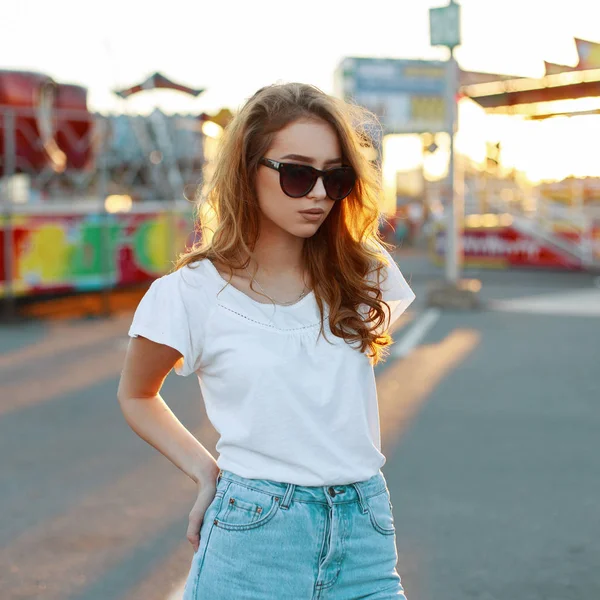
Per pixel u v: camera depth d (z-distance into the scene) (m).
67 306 14.66
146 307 2.07
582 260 23.12
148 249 14.71
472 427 6.73
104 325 12.61
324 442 2.02
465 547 4.42
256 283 2.11
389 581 2.09
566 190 24.59
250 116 2.08
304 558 1.99
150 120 16.06
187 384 8.40
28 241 12.82
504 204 25.58
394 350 10.30
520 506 4.98
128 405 2.14
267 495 1.99
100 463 5.85
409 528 4.67
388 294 2.29
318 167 2.07
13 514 4.88
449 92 14.16
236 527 2.00
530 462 5.81
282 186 2.04
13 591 3.92
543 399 7.67
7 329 12.19
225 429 2.05
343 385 2.06
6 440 6.45
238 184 2.09
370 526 2.06
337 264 2.18
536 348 10.46
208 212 2.26
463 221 25.27
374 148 2.36
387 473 5.61
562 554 4.33
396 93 38.31
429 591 3.93
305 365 2.04
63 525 4.71
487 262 24.66
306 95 2.10
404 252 33.00
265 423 2.01
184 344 2.04
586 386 8.20
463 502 5.05
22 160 13.77
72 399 7.79
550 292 17.72
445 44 13.88
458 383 8.39
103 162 14.11
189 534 2.06
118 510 4.94
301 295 2.13
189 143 16.34
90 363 9.58
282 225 2.09
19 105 13.55
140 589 3.93
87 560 4.25
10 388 8.30
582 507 4.96
